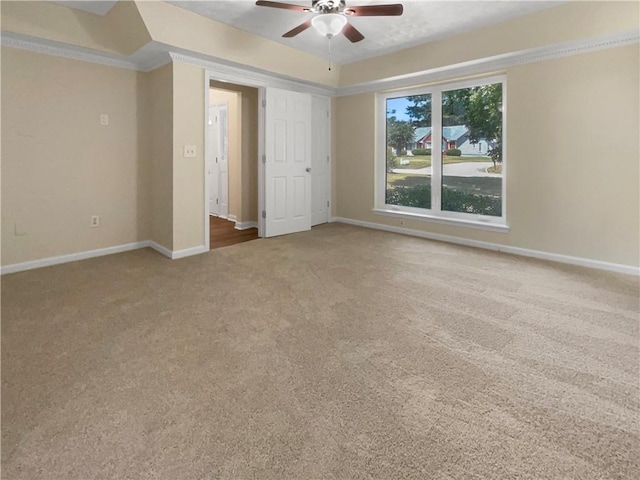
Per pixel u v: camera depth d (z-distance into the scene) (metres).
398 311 2.67
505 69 4.21
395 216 5.54
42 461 1.31
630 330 2.36
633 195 3.50
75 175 3.95
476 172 4.72
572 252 3.91
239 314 2.61
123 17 3.46
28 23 3.27
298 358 2.03
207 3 3.32
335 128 6.23
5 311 2.62
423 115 5.19
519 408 1.62
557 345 2.17
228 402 1.65
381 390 1.75
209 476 1.26
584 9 3.29
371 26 3.85
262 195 5.19
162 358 2.02
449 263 3.92
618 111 3.51
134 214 4.46
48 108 3.70
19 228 3.62
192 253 4.29
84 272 3.57
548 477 1.25
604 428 1.49
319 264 3.88
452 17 3.63
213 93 6.88
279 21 3.71
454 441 1.42
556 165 3.93
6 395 1.68
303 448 1.39
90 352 2.07
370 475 1.26
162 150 4.20
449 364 1.97
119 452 1.36
